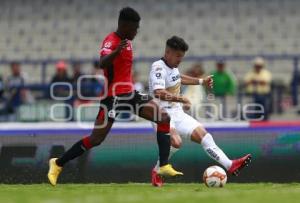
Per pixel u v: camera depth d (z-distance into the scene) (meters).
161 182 26.38
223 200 18.25
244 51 74.06
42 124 39.22
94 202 17.89
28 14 81.00
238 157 30.52
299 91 54.94
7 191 23.48
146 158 30.31
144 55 74.94
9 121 50.19
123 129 31.86
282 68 71.31
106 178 30.17
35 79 72.69
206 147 25.83
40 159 30.31
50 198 19.53
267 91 51.97
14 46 77.69
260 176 30.36
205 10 78.88
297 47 74.19
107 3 81.25
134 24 24.03
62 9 81.12
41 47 77.19
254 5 78.81
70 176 29.98
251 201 17.98
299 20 76.69
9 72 72.56
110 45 23.92
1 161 30.39
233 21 77.25
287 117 53.22
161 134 25.00
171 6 79.81
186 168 30.14
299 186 26.61
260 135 30.62
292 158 30.42
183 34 76.69
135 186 26.56
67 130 31.78
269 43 74.62
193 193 21.36
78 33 78.31
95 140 25.16
